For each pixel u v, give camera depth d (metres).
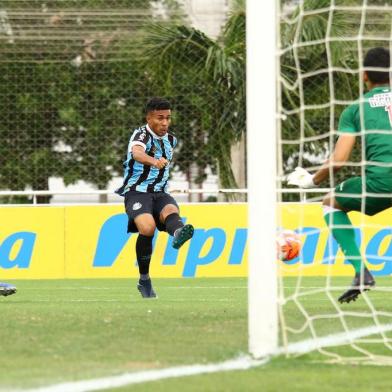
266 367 16.33
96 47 56.78
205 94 57.44
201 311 25.77
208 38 56.91
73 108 61.00
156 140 31.78
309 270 45.78
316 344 19.02
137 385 14.66
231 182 57.22
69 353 17.69
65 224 47.34
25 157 61.03
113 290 38.91
